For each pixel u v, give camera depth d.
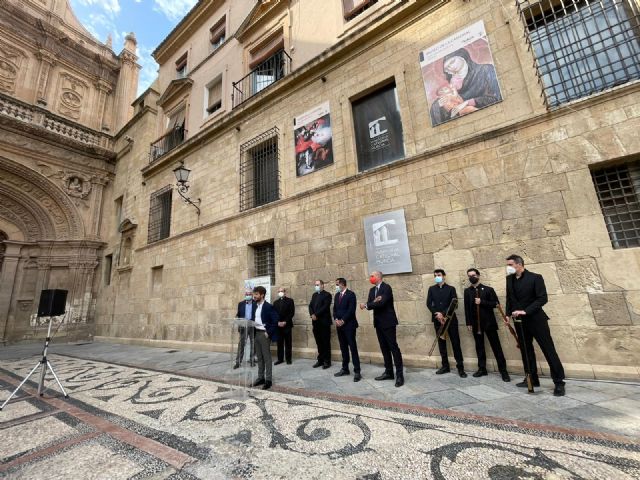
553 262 4.54
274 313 4.77
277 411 3.41
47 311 4.73
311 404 3.59
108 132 17.55
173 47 15.27
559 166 4.69
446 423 2.85
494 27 5.69
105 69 18.53
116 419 3.40
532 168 4.89
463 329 5.07
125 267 12.94
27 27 15.45
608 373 3.97
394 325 4.43
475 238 5.19
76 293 14.16
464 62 5.91
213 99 12.39
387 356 4.58
